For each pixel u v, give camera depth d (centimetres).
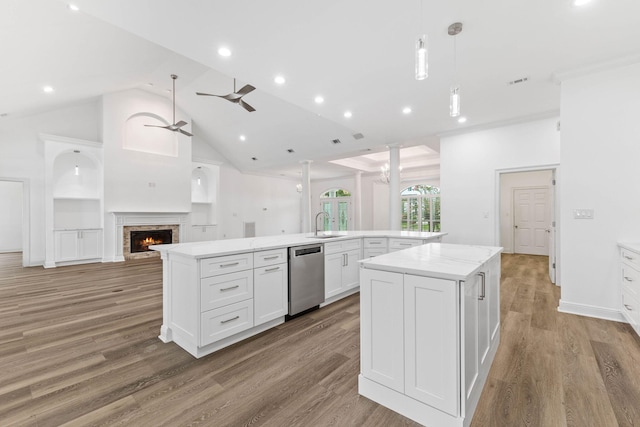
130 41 411
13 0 271
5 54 351
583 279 303
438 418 146
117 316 309
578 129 300
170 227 748
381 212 1076
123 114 670
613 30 235
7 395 173
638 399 166
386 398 163
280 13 218
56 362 212
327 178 1162
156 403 166
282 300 285
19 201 842
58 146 594
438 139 587
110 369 203
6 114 542
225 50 268
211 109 713
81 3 206
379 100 385
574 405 161
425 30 237
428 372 149
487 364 190
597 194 293
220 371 201
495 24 229
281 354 225
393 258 187
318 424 150
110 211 645
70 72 454
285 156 817
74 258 611
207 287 223
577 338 247
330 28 236
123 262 643
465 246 255
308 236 383
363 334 173
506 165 476
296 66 297
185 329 229
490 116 446
